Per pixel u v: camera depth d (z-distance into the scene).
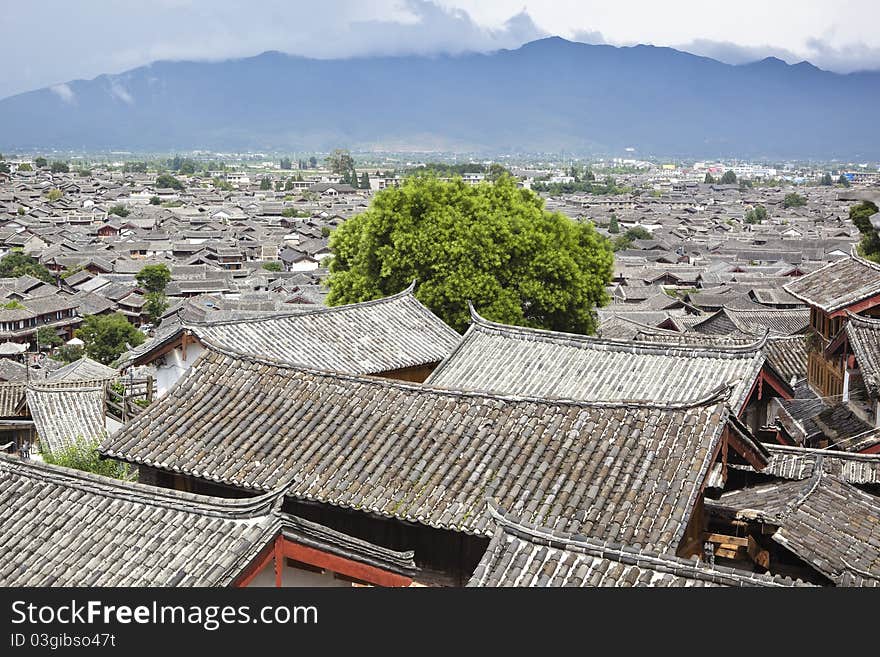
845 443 21.66
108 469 26.59
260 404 16.53
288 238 151.75
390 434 15.34
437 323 28.48
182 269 108.25
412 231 33.94
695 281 102.50
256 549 12.23
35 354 78.25
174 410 16.58
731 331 54.50
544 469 13.90
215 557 12.16
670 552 12.05
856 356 21.88
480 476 14.08
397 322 27.88
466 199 35.03
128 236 146.62
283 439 15.65
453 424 15.23
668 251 130.00
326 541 12.80
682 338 31.88
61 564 12.55
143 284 98.25
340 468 14.76
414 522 13.62
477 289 33.03
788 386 22.02
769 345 30.23
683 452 13.66
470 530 13.23
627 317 68.00
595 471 13.70
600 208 193.62
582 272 35.62
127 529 12.98
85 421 34.00
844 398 23.91
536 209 36.72
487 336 23.88
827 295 26.02
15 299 90.00
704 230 162.88
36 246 137.38
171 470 15.34
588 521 12.77
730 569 10.65
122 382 38.97
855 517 14.66
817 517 14.44
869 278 25.77
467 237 33.66
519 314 33.44
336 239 37.72
